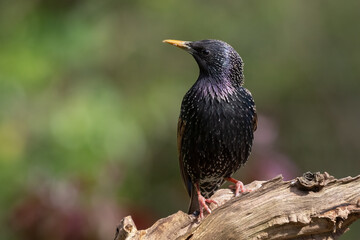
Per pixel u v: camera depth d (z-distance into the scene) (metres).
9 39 13.41
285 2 16.12
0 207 11.80
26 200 10.89
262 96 16.41
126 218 7.28
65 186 11.11
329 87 17.09
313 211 6.82
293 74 16.61
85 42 13.38
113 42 14.79
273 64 16.28
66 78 13.23
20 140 12.16
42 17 13.61
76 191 11.09
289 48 16.42
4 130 12.13
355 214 6.81
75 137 11.63
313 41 16.73
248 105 8.85
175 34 15.63
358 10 16.94
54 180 11.20
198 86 8.82
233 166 9.10
